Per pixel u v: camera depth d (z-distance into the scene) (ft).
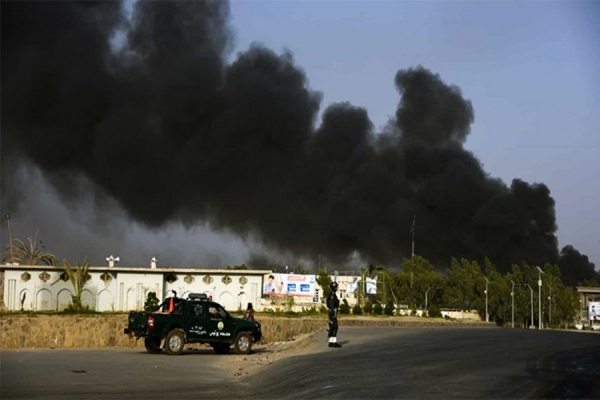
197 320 85.81
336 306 80.07
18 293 166.71
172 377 61.62
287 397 47.55
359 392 45.50
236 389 53.67
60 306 168.66
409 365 58.95
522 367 55.11
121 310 170.50
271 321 141.38
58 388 53.16
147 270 173.99
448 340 87.10
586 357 62.90
